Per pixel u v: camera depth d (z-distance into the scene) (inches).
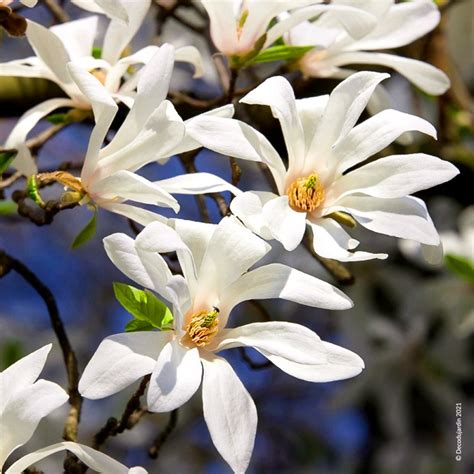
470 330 44.5
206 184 24.9
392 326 46.6
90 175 25.2
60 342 26.8
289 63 29.3
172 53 24.8
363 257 24.3
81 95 27.9
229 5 27.3
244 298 24.3
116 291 24.1
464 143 41.4
